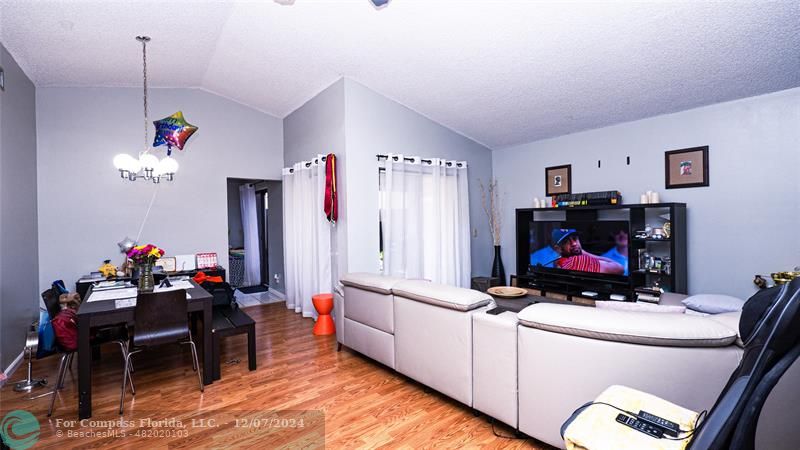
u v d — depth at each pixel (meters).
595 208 4.22
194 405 2.41
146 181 4.66
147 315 2.45
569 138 4.84
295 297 5.04
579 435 1.19
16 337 3.24
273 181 6.18
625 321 1.55
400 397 2.48
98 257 4.37
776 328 0.84
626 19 2.65
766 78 3.10
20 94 3.52
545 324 1.73
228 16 3.14
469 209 5.32
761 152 3.37
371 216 4.22
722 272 3.60
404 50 3.43
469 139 5.34
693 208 3.78
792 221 3.22
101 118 4.41
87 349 2.30
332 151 4.27
